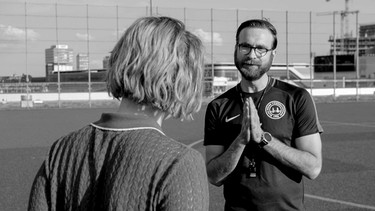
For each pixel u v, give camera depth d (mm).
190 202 1608
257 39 3615
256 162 3498
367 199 7711
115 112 1830
